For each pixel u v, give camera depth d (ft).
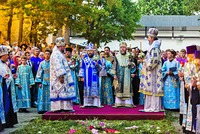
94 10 89.30
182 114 33.50
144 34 169.37
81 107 41.27
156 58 36.63
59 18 74.95
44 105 43.27
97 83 41.55
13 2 74.28
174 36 169.89
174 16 173.27
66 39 90.58
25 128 32.17
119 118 35.53
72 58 45.60
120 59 41.24
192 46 29.40
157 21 171.12
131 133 29.43
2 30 98.22
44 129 31.37
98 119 35.53
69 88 37.01
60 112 36.76
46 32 84.53
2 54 32.42
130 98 41.39
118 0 94.02
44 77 43.45
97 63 41.65
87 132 29.73
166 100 45.21
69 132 29.55
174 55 45.70
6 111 32.37
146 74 37.11
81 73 41.50
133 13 140.87
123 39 140.05
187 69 29.48
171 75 45.09
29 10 74.54
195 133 27.89
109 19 128.16
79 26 78.89
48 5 72.33
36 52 50.49
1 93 31.19
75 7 75.56
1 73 31.73
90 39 127.65
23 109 45.06
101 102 45.47
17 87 44.37
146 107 37.52
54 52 36.65
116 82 41.22
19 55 48.42
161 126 31.91
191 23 169.78
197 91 27.86
